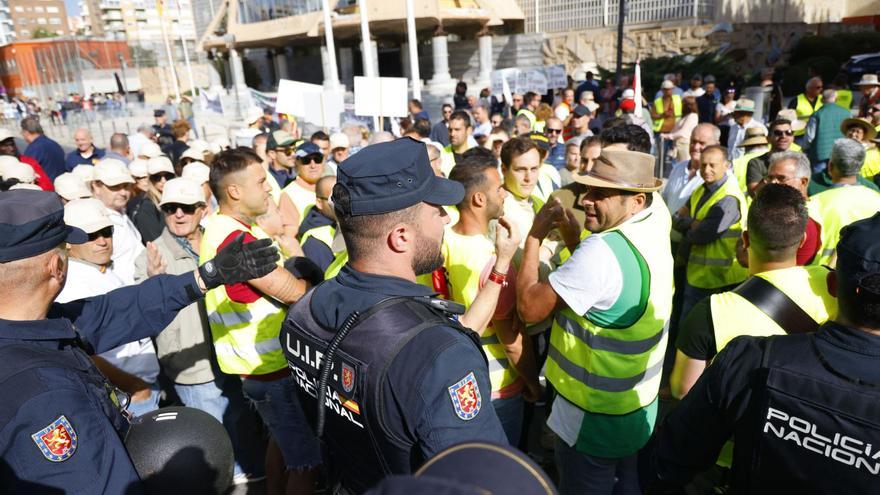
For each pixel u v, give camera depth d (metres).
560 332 2.36
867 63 17.59
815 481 1.29
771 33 20.88
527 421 3.36
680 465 1.58
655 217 2.28
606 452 2.29
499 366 2.63
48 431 1.31
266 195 2.75
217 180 2.66
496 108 14.16
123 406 1.74
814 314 2.01
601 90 15.20
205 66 45.50
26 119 7.92
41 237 1.50
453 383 1.21
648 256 2.12
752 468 1.39
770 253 2.13
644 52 19.92
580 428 2.31
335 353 1.33
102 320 1.94
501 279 1.97
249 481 3.40
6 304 1.47
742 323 2.03
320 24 20.41
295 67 29.72
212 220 2.68
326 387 1.37
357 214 1.39
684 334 2.19
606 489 2.39
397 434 1.25
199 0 31.62
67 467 1.33
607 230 2.23
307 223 4.14
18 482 1.29
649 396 2.28
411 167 1.39
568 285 2.12
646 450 1.71
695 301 4.30
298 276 2.54
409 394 1.21
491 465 0.67
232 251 2.02
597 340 2.17
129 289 2.02
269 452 2.99
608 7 20.52
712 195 4.10
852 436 1.22
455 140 6.64
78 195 4.07
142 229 4.47
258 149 6.96
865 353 1.26
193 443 1.65
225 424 3.34
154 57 47.75
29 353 1.42
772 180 3.55
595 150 4.20
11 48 50.09
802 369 1.32
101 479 1.38
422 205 1.43
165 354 3.12
